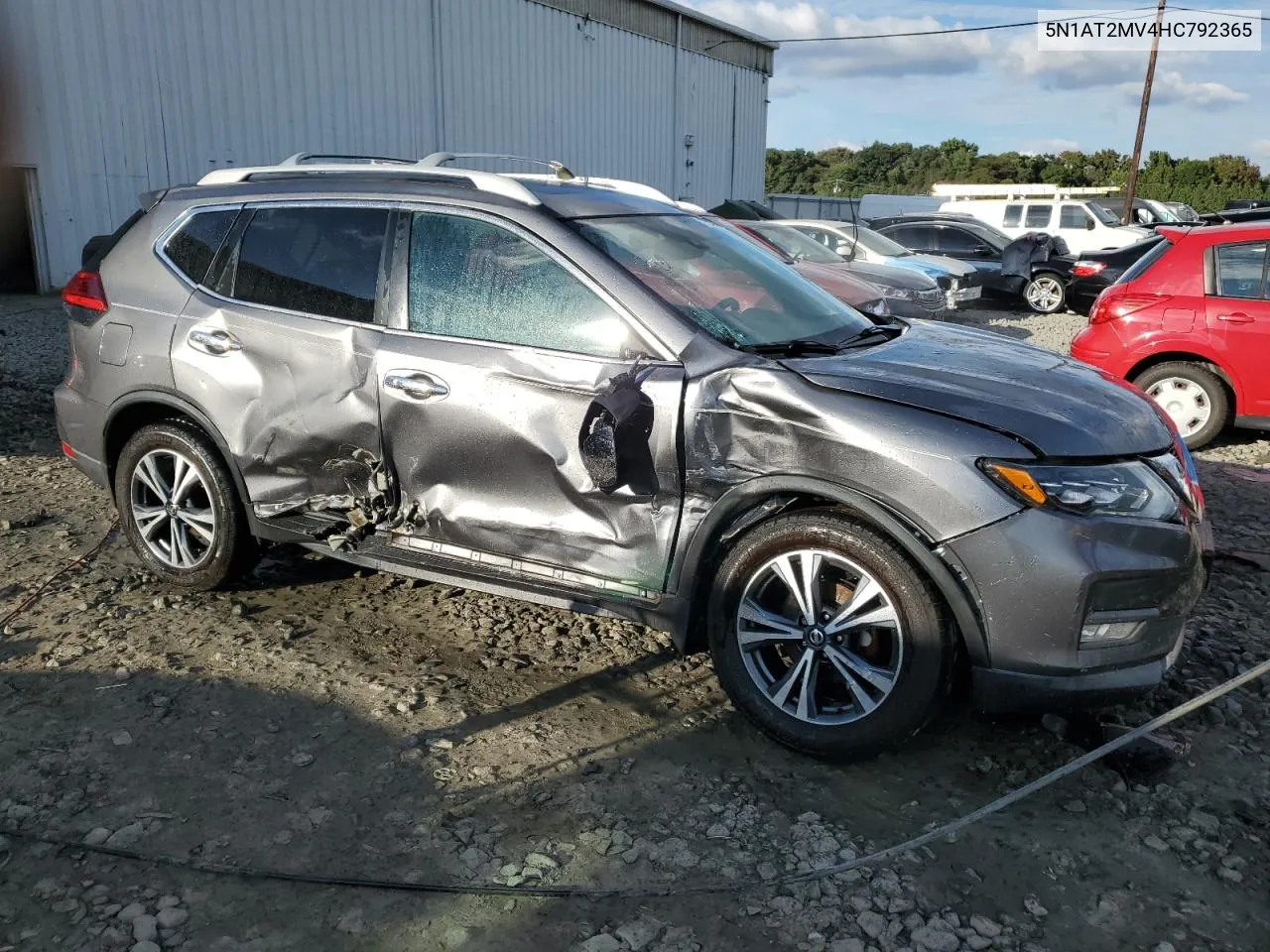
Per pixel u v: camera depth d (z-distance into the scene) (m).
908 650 3.09
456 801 3.08
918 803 3.12
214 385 4.15
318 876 2.74
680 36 28.23
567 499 3.54
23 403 8.23
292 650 4.04
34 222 15.31
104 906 2.62
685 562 3.39
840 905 2.67
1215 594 4.73
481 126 22.02
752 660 3.39
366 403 3.83
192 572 4.45
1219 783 3.23
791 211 34.91
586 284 3.54
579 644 4.17
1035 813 3.07
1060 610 2.93
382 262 3.92
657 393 3.34
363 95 19.33
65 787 3.11
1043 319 16.50
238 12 17.12
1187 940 2.57
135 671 3.83
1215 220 9.08
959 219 18.70
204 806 3.03
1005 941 2.55
